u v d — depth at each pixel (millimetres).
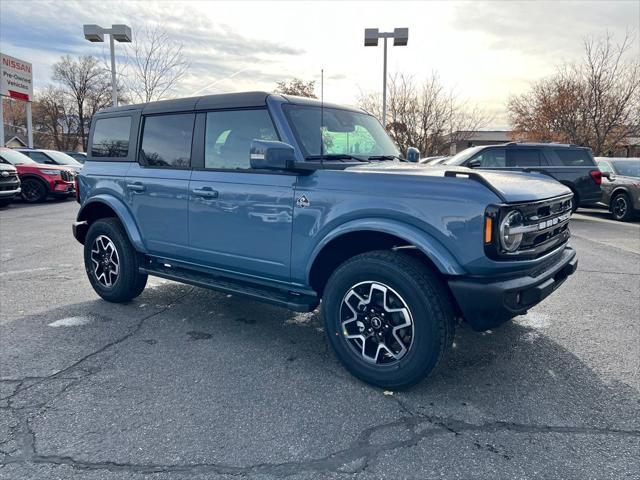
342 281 3186
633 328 4242
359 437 2590
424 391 3111
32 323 4328
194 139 4055
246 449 2477
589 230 10094
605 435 2607
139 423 2705
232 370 3402
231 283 3969
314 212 3275
